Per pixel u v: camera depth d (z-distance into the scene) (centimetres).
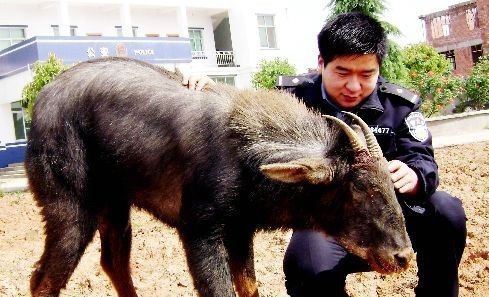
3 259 682
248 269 438
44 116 460
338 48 374
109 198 484
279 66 2686
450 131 1736
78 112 461
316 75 454
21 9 2497
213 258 411
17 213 1018
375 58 380
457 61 3525
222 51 3109
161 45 2470
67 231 455
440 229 401
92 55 2248
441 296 416
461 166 1074
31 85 1847
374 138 374
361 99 404
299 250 399
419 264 425
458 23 3488
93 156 469
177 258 649
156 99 448
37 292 450
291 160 392
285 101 422
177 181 441
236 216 414
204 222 412
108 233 499
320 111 432
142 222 831
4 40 2469
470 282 540
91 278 588
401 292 529
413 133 405
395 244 362
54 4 2505
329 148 392
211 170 411
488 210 731
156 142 443
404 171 380
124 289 502
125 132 453
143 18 2866
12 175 1845
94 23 2709
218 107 424
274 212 415
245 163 405
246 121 410
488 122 1772
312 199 395
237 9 3039
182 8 2855
